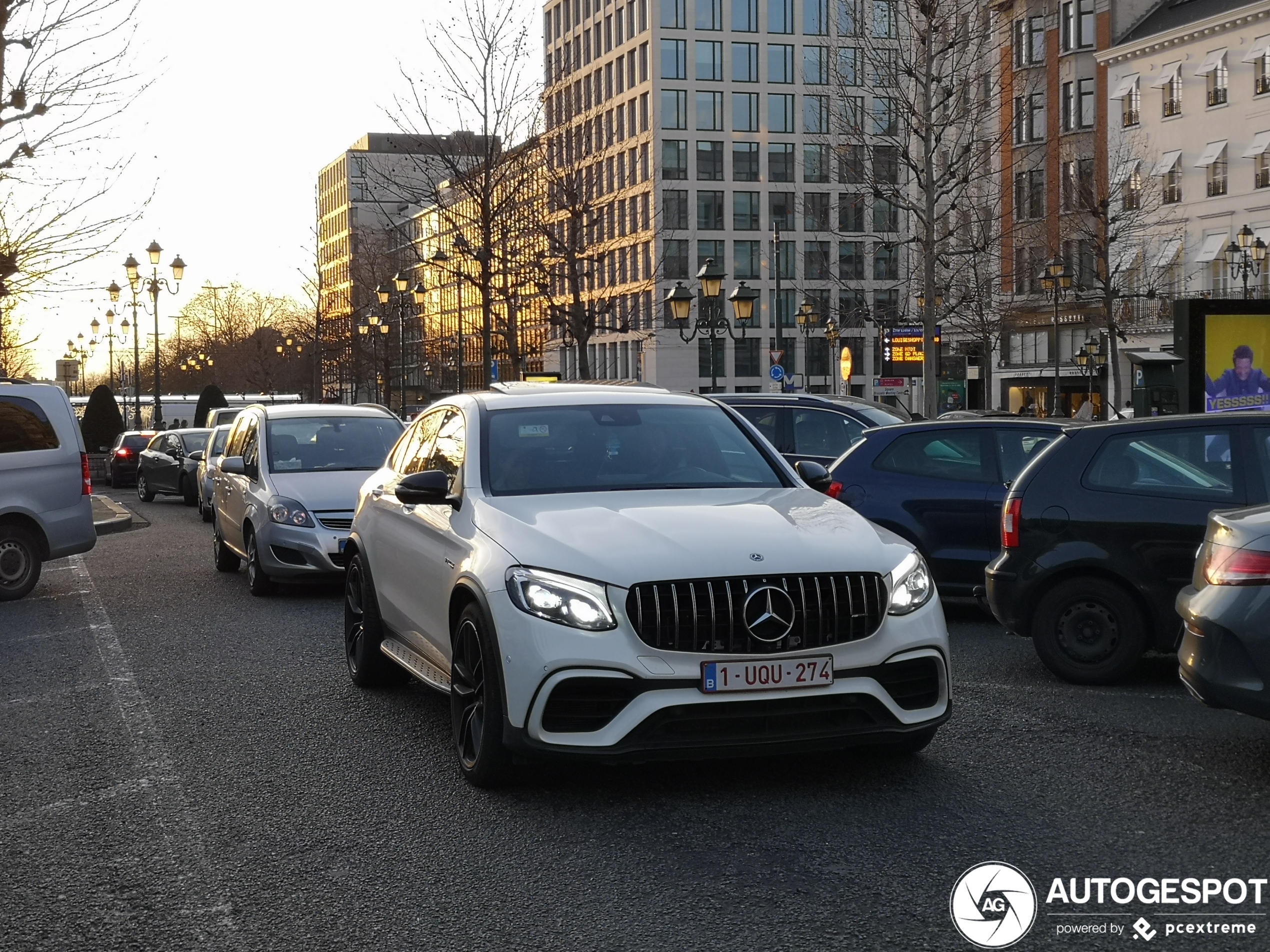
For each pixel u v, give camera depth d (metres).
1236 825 5.41
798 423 15.02
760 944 4.23
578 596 5.70
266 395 68.56
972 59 33.22
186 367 133.62
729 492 6.89
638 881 4.86
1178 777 6.14
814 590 5.77
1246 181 54.88
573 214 37.53
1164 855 5.05
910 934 4.29
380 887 4.90
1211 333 17.62
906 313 49.19
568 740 5.66
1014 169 63.06
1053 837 5.27
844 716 5.80
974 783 6.08
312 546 13.40
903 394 65.81
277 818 5.84
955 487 11.10
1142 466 8.51
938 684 6.03
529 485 6.91
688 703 5.59
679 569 5.70
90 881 5.06
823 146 35.50
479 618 6.06
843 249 87.19
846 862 5.00
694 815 5.67
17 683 9.29
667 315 88.31
